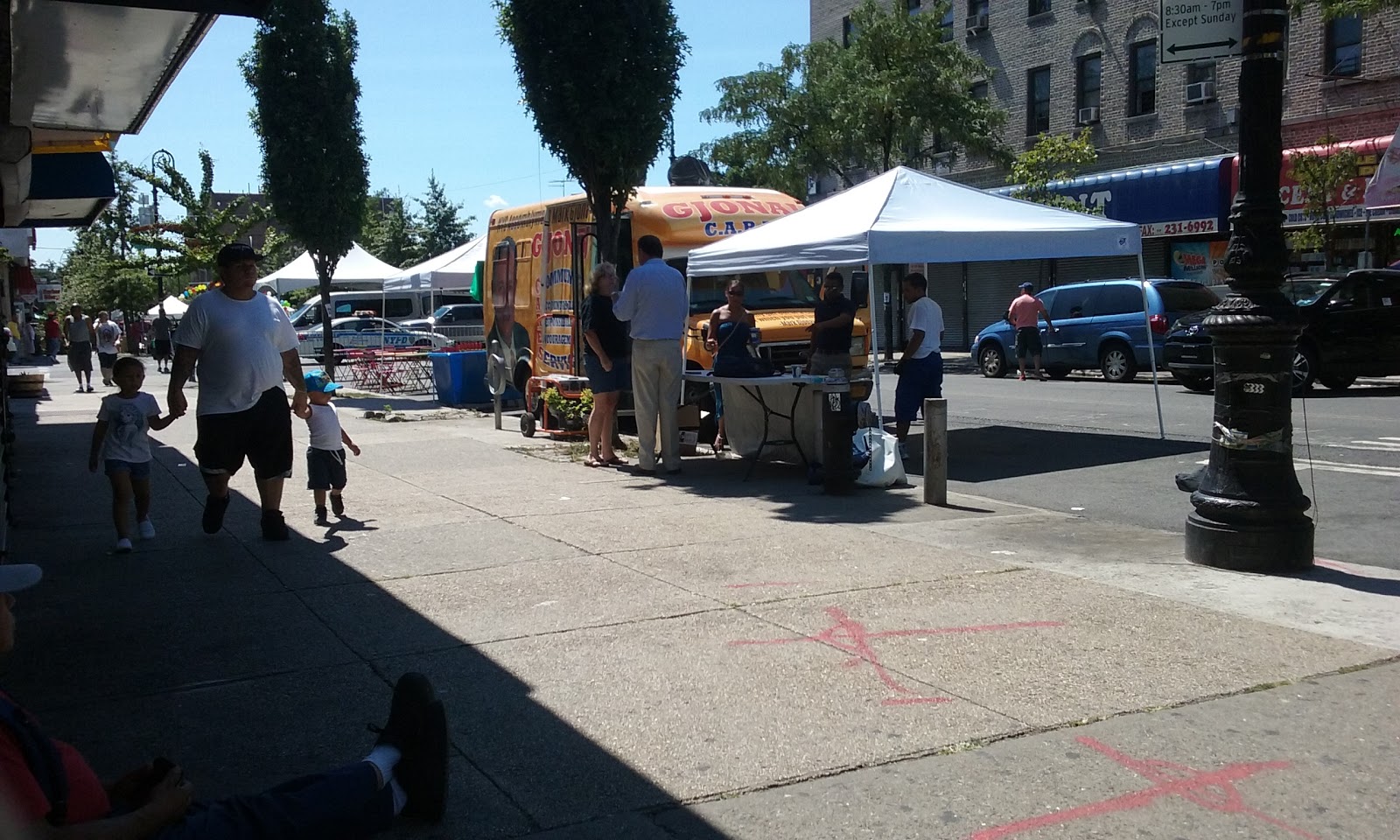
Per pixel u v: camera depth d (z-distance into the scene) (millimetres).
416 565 7012
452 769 4062
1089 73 31438
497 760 4141
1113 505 9109
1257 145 6320
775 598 6160
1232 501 6582
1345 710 4461
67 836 2604
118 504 7480
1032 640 5355
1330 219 22828
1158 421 14008
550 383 13625
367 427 15445
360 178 24219
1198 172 26078
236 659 5270
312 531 8086
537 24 11805
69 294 53781
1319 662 4984
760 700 4672
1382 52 23734
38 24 6027
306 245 24250
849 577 6602
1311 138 25297
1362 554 7188
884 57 30109
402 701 3559
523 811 3740
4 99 7082
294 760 4152
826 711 4535
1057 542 7543
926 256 10711
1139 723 4363
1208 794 3781
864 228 10758
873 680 4875
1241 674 4863
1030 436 13508
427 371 24453
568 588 6426
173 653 5363
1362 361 16703
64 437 14672
